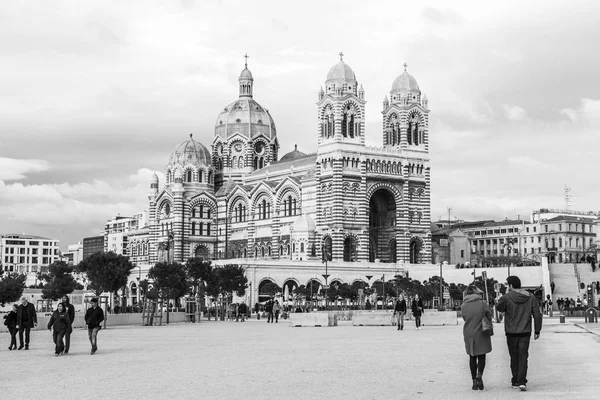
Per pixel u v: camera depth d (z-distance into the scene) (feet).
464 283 653.71
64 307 199.52
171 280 447.01
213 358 180.45
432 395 117.91
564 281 618.85
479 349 123.34
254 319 500.33
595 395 115.55
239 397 116.98
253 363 166.61
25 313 218.79
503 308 124.26
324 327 344.49
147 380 138.51
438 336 262.06
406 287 585.63
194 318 442.50
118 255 448.65
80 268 453.99
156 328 351.25
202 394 120.47
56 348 196.95
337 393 120.37
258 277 635.66
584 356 177.06
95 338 199.52
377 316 360.28
